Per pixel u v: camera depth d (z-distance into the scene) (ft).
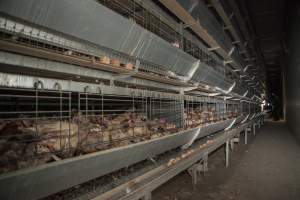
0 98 5.08
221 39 11.76
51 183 3.32
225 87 14.47
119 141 5.05
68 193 4.37
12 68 3.40
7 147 3.32
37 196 3.24
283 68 43.68
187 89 8.70
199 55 10.71
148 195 5.02
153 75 5.94
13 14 2.74
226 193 9.26
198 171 11.51
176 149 8.82
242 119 22.04
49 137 3.89
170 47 6.20
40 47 3.23
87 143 4.39
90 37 3.90
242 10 20.26
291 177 11.35
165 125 7.61
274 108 65.46
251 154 16.93
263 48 42.88
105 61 4.40
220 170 12.59
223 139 12.58
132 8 6.27
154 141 5.65
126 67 4.98
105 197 4.18
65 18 3.29
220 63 14.30
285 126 38.78
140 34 4.89
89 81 5.18
